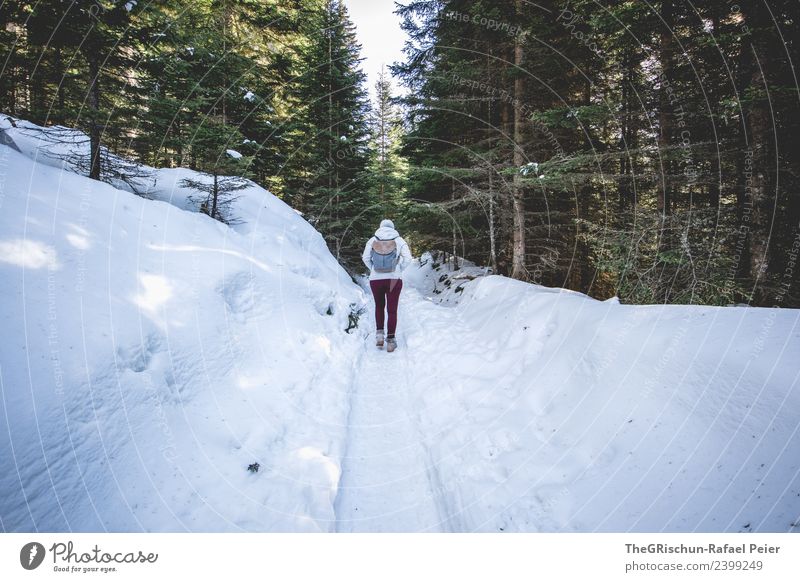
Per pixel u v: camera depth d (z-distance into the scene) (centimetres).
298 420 305
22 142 473
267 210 776
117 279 284
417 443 307
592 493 200
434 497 245
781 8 482
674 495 176
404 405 372
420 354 488
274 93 1055
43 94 530
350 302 672
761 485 159
